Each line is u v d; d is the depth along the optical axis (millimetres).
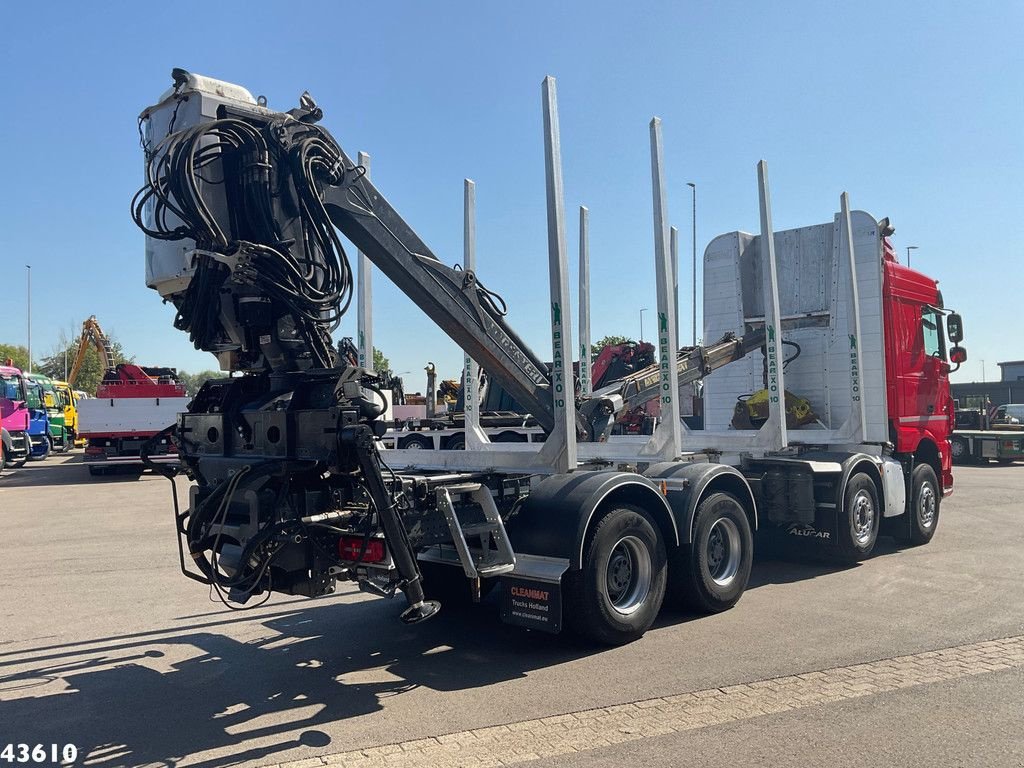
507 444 8547
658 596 6355
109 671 5633
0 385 26672
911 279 10734
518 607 5797
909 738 4219
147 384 24438
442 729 4461
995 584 8078
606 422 8320
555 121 6191
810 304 10383
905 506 10336
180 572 9219
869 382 10023
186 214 4895
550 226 6172
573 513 5785
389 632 6613
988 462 28812
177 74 5129
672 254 9219
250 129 5023
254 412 5160
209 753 4191
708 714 4590
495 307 6531
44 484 21953
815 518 8984
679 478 6859
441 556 6055
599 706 4770
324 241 5320
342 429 4656
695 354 9602
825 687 5020
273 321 5277
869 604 7242
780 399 8484
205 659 5898
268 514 4918
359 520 5098
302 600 7859
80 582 8680
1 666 5762
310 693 5125
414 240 5914
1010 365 61656
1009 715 4527
